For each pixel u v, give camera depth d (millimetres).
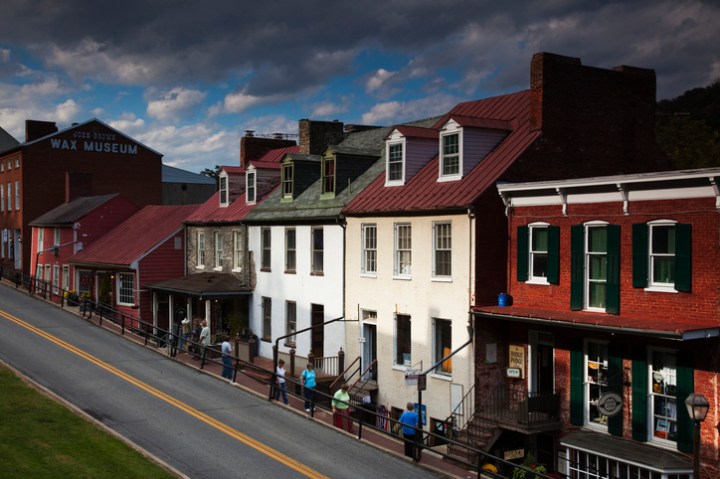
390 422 26938
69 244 49469
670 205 19156
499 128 26047
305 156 34406
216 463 18297
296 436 21281
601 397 20422
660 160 28062
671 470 18250
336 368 29500
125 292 42125
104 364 28828
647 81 27812
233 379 27203
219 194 40938
